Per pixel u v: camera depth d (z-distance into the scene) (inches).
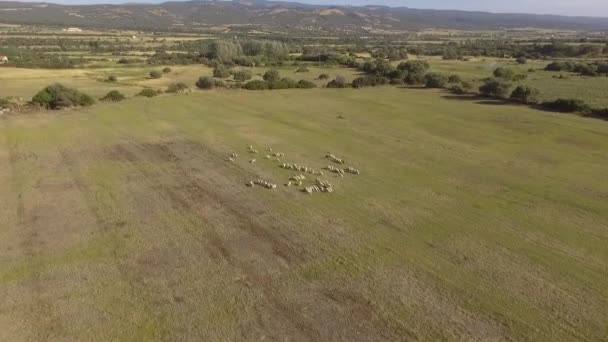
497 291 952.9
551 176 1654.8
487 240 1170.6
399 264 1051.9
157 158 1792.6
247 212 1320.1
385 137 2177.7
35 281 966.4
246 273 1008.9
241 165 1728.6
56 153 1827.0
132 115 2536.9
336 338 812.0
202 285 963.3
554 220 1290.6
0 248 1093.8
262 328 834.8
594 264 1059.9
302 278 991.6
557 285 976.3
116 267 1026.1
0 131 2127.2
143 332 819.4
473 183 1577.3
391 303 908.6
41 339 797.2
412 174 1664.6
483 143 2092.8
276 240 1157.7
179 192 1457.9
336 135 2201.0
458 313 881.5
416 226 1244.5
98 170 1642.5
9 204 1338.6
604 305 911.0
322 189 1492.4
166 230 1203.2
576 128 2359.7
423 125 2434.8
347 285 967.0
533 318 869.8
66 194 1422.2
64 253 1080.2
